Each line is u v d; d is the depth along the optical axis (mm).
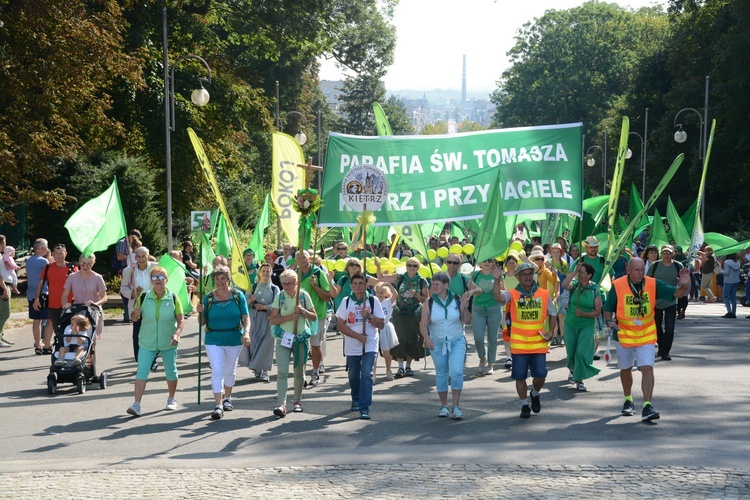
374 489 7590
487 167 16078
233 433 10094
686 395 12133
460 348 10875
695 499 7176
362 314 10938
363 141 16031
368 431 10141
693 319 24062
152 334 11227
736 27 46188
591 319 12609
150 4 34812
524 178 16031
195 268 22969
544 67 80938
